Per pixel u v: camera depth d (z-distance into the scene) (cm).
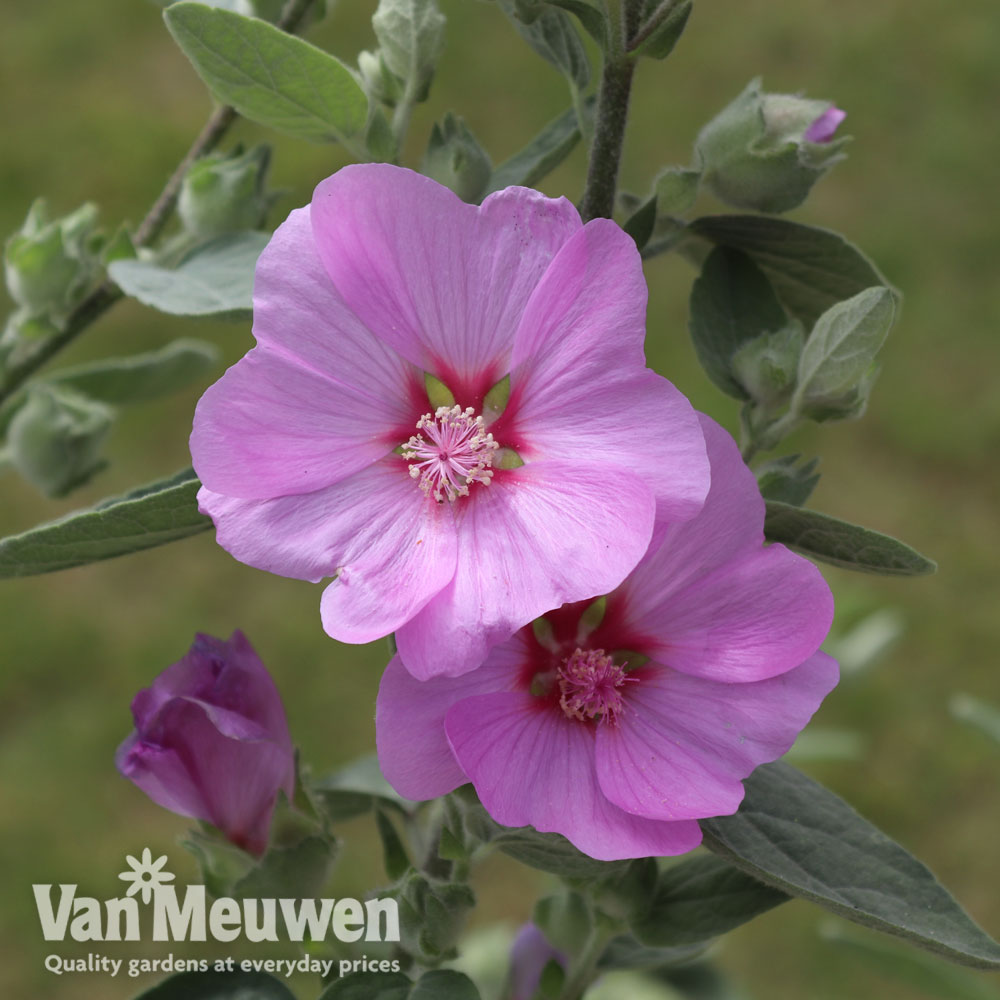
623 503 28
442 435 29
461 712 28
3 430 44
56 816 80
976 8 129
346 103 33
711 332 35
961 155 116
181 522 30
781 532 31
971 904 79
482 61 116
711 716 29
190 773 32
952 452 98
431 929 31
